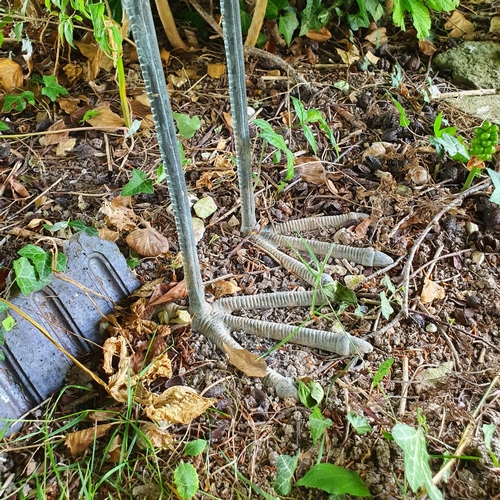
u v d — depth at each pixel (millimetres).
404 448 307
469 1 765
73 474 352
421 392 394
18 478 352
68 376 396
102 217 502
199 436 371
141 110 605
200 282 414
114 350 394
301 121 478
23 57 627
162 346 409
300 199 540
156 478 350
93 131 583
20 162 550
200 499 339
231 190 539
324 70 668
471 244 500
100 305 422
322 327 435
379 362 412
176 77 643
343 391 392
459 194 524
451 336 431
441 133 536
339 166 565
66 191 525
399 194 533
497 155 564
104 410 374
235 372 404
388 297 453
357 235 498
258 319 440
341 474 332
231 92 403
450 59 686
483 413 380
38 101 615
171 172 342
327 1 705
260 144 578
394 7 606
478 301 450
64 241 448
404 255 485
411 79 670
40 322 390
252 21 629
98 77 640
